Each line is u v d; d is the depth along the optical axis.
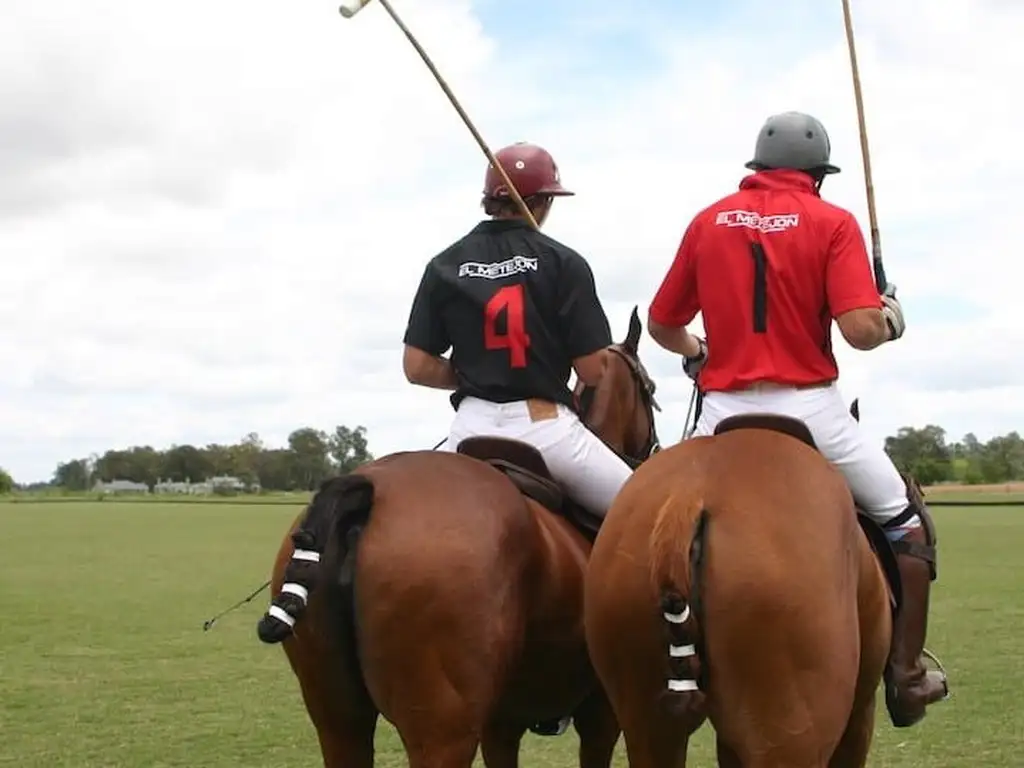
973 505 48.41
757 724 3.10
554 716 4.24
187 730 7.98
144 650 11.56
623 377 5.03
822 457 3.51
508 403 4.23
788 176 3.91
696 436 3.72
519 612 3.63
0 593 16.77
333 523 3.46
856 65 4.22
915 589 3.93
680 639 3.05
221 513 49.00
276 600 3.40
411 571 3.42
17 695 9.24
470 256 4.30
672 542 3.09
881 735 7.68
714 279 3.87
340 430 78.75
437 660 3.42
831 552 3.20
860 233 3.80
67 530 34.25
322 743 3.78
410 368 4.35
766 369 3.78
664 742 3.34
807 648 3.09
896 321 3.83
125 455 118.25
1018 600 15.05
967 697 8.86
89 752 7.37
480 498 3.62
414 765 3.46
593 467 4.26
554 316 4.25
